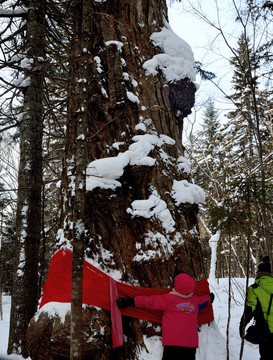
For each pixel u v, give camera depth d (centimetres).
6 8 571
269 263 290
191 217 314
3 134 682
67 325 242
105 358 240
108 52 327
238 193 272
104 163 277
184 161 328
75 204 211
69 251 278
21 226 485
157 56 344
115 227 280
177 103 343
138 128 306
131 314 255
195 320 246
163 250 271
